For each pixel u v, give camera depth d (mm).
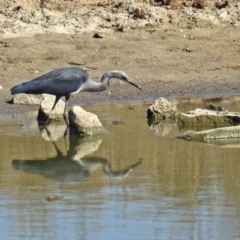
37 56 22531
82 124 14734
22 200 10789
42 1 26203
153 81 21016
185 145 14172
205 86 20672
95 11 26141
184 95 19750
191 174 12109
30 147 13961
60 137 14789
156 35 24875
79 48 23406
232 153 13570
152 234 9453
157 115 16422
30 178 12016
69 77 15039
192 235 9383
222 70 22391
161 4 27328
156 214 10172
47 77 14992
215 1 27594
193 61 23078
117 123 16078
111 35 24688
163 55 23406
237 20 26578
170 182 11727
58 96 15203
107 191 11266
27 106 17797
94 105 18312
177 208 10398
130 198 10859
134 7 26406
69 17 25609
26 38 23812
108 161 13016
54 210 10336
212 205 10539
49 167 12633
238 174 12148
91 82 15344
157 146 14062
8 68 21484
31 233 9484
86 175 12219
